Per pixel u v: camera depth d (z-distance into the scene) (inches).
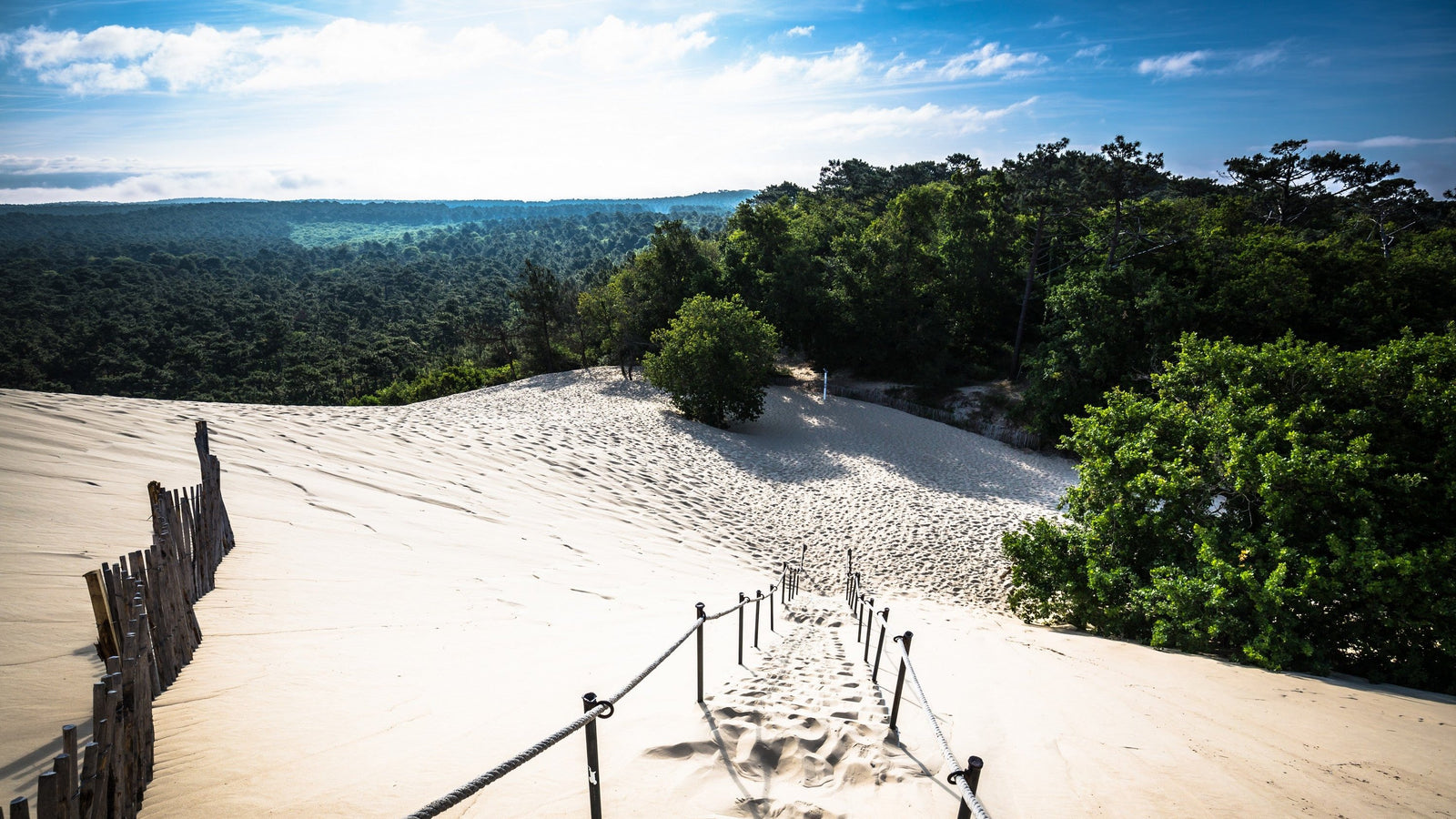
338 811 126.3
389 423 693.9
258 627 220.8
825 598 580.4
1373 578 377.1
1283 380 514.9
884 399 1684.3
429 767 146.5
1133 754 196.4
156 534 184.5
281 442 512.7
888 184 3513.8
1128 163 1304.1
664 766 155.5
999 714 221.5
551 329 2220.7
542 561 406.6
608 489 706.8
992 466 1199.6
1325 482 408.5
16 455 323.0
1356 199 1927.9
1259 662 384.5
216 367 4234.7
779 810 139.6
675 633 304.7
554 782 145.2
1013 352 1667.1
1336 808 173.3
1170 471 490.0
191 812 121.6
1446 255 1275.8
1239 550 438.0
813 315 1788.9
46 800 91.4
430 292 6963.6
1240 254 1328.7
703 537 660.7
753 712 187.6
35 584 197.0
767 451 1127.0
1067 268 1614.2
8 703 140.4
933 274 1818.4
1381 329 1184.8
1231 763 199.0
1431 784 200.2
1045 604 531.8
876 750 171.2
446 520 441.1
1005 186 1676.9
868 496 921.5
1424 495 418.9
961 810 125.6
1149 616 457.1
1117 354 1299.2
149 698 132.3
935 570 689.6
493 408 1347.2
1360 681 368.5
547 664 228.8
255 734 153.0
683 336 1311.5
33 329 4665.4
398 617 258.4
